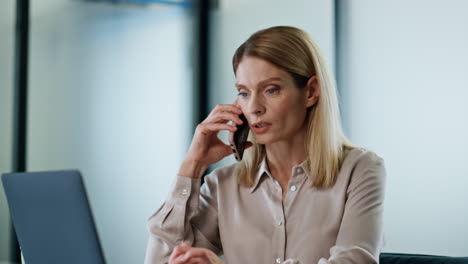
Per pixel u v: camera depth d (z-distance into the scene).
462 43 3.34
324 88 1.69
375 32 3.79
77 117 4.34
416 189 3.53
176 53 4.78
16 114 4.10
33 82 4.18
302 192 1.71
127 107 4.55
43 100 4.21
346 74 3.95
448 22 3.41
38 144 4.18
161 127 4.68
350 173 1.67
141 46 4.63
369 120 3.80
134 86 4.59
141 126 4.60
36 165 4.17
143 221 4.57
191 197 1.79
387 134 3.70
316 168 1.68
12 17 4.11
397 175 3.62
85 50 4.39
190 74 4.83
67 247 1.30
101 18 4.47
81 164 4.35
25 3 4.14
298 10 4.24
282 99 1.63
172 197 1.79
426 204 3.47
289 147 1.73
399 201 3.60
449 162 3.38
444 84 3.42
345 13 3.96
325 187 1.69
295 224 1.69
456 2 3.37
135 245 4.53
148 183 4.60
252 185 1.79
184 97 4.79
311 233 1.66
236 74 1.69
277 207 1.71
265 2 4.49
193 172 1.80
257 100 1.63
